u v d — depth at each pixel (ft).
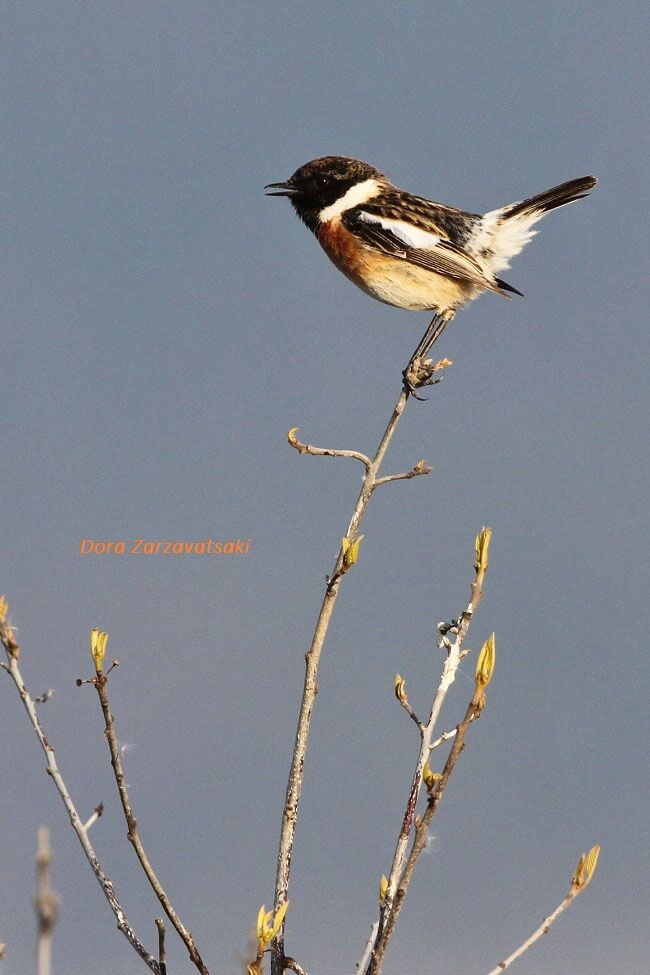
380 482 25.77
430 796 18.38
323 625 23.52
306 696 23.30
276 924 17.53
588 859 19.33
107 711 20.22
